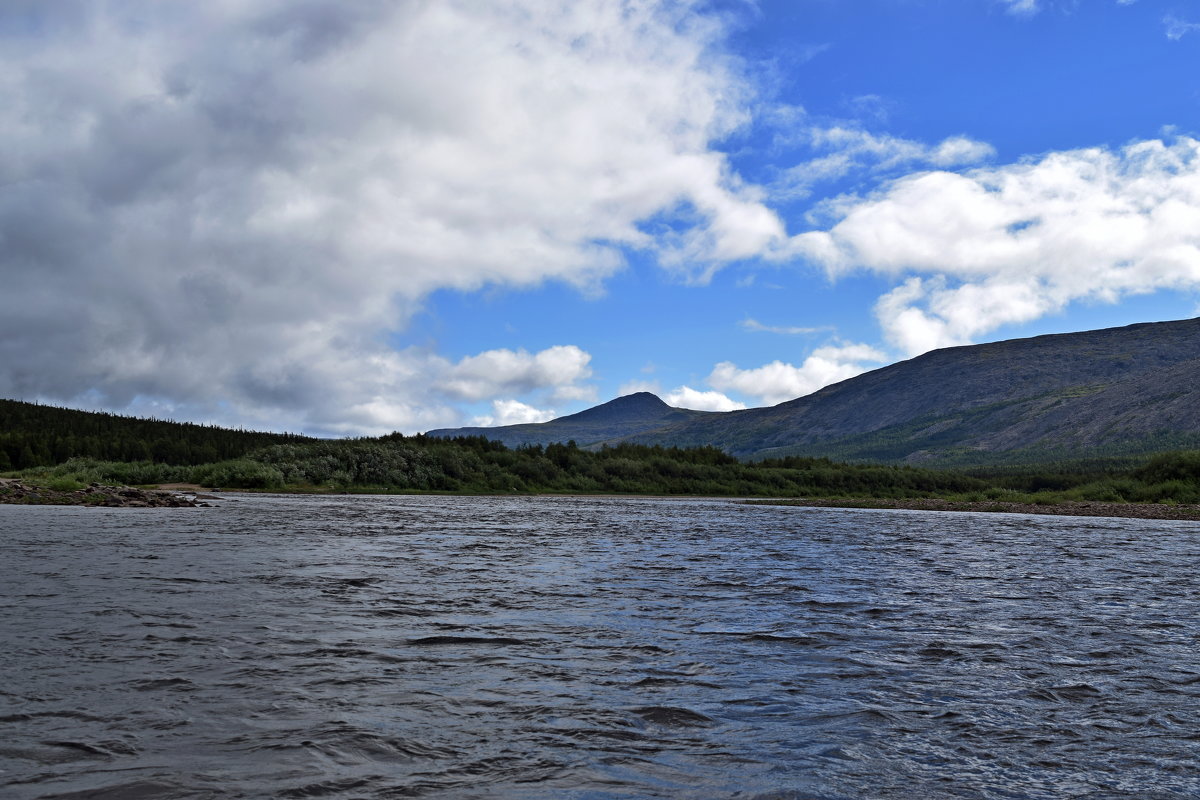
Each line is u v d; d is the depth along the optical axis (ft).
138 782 18.84
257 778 19.29
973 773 20.81
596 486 360.07
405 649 34.09
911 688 29.14
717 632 39.29
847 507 249.34
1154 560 83.56
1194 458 277.44
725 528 132.77
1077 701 27.76
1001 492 303.68
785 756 21.79
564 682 29.17
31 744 21.29
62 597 45.78
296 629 37.83
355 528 112.98
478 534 106.83
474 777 19.76
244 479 287.89
